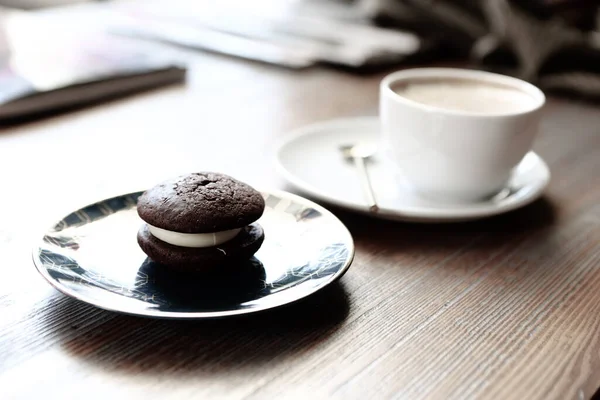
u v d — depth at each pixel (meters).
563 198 0.52
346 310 0.37
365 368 0.33
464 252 0.44
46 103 0.63
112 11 1.06
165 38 0.91
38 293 0.37
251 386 0.32
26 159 0.53
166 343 0.34
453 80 0.54
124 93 0.70
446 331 0.36
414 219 0.46
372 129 0.60
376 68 0.87
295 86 0.77
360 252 0.43
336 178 0.52
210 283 0.37
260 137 0.60
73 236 0.39
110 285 0.36
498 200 0.50
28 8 1.25
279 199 0.44
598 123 0.71
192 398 0.31
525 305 0.39
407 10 0.99
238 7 1.13
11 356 0.33
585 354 0.35
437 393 0.32
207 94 0.71
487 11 0.93
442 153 0.48
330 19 1.08
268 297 0.36
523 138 0.48
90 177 0.51
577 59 0.87
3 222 0.44
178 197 0.37
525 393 0.32
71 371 0.32
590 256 0.44
